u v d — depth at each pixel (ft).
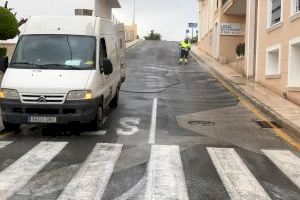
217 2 114.52
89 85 34.71
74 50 37.45
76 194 21.40
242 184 23.54
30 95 33.88
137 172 25.29
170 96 57.93
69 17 39.88
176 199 20.92
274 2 59.36
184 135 36.27
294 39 50.06
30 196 21.07
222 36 109.50
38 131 36.73
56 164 26.84
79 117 34.17
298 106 48.24
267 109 46.55
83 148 31.09
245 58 74.74
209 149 31.63
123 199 20.81
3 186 22.48
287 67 52.54
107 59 37.42
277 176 25.38
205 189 22.50
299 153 31.24
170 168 26.22
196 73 82.99
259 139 35.45
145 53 120.26
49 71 35.63
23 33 38.86
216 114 46.44
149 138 34.73
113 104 48.52
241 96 58.13
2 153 29.40
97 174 24.79
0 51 61.57
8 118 34.30
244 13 105.91
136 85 66.54
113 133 36.29
